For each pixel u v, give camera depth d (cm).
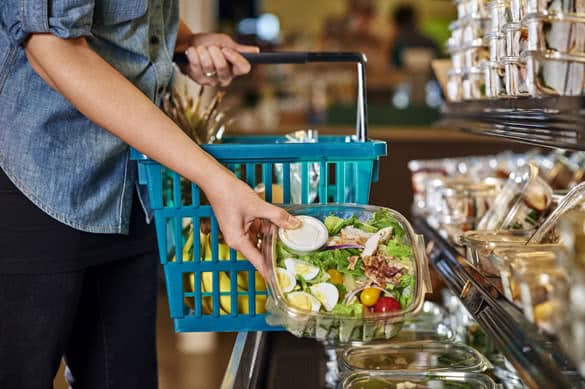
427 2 709
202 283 153
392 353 142
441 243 162
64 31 125
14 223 139
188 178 127
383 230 126
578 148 100
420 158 453
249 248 126
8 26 130
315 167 153
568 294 83
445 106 212
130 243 159
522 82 121
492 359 143
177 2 164
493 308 115
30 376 145
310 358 143
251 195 124
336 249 124
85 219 143
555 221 119
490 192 170
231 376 130
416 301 118
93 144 142
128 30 146
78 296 149
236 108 547
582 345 79
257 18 688
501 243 123
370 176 137
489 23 163
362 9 678
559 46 104
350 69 622
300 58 162
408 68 620
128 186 151
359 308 116
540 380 92
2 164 138
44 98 138
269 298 123
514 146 277
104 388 169
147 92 151
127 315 166
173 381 343
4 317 142
